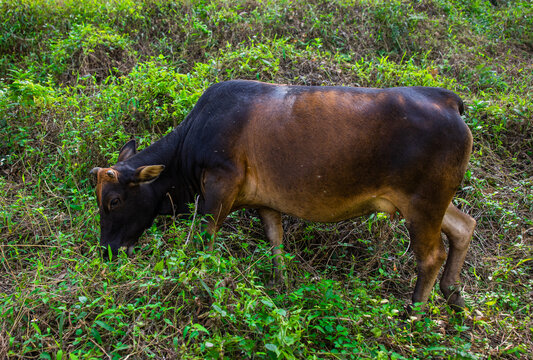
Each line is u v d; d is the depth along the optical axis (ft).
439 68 26.58
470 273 15.33
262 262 14.33
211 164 13.20
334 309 11.65
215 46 25.29
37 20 26.43
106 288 10.96
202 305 10.94
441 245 12.73
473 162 18.93
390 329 11.43
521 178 19.36
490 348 11.48
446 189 12.06
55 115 19.26
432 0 32.99
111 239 13.85
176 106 18.13
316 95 12.56
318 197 12.68
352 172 12.19
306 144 12.30
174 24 26.43
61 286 11.47
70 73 23.32
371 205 12.82
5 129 18.99
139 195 13.91
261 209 14.65
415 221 12.30
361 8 29.12
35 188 17.07
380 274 14.92
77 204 16.29
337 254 15.79
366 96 12.31
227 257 14.47
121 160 14.78
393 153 11.92
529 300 13.79
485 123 20.86
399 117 11.90
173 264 10.88
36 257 14.26
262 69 20.92
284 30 26.58
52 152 18.57
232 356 9.97
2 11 26.35
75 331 10.41
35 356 10.06
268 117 12.71
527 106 21.34
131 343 10.23
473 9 35.19
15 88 19.36
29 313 10.93
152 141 17.80
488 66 27.55
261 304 10.67
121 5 27.07
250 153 12.94
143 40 25.82
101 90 20.57
